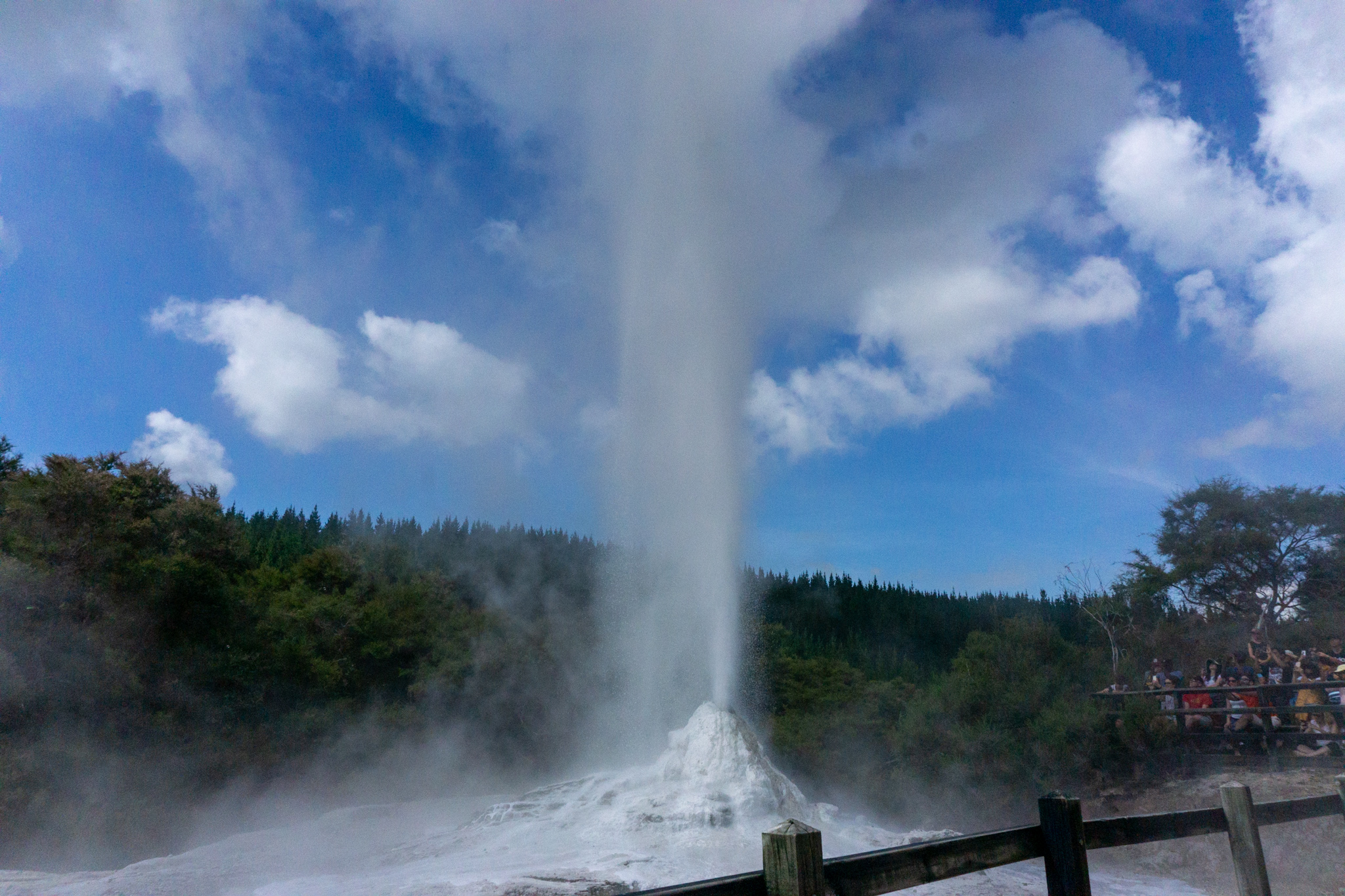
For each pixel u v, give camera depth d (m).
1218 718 14.34
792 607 53.47
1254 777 12.48
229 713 23.33
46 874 9.04
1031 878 7.34
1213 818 4.94
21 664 17.52
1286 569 31.06
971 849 3.48
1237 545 30.88
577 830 8.61
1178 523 33.62
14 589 18.11
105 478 24.33
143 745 19.31
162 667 21.69
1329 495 30.61
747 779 9.27
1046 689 18.78
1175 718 15.16
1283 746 12.90
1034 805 15.97
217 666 23.38
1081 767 15.36
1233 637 24.86
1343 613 24.14
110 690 19.16
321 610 31.34
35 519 21.11
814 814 9.50
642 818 8.48
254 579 32.50
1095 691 18.66
